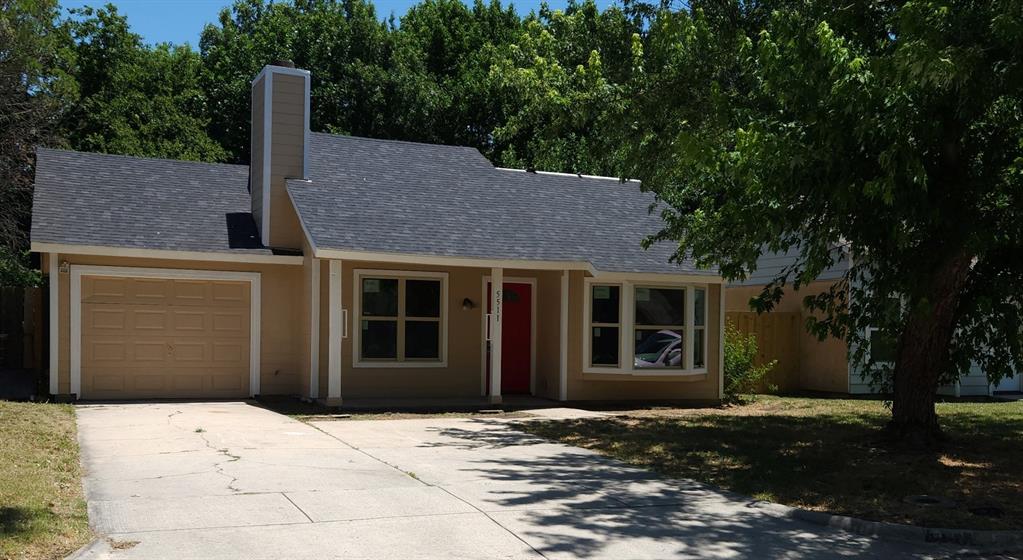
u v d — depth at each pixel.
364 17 31.05
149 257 14.70
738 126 9.99
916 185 8.35
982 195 8.91
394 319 15.95
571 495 8.11
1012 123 8.80
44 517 6.49
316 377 15.10
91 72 29.34
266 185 15.92
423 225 15.52
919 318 10.71
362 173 17.03
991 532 7.05
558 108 12.60
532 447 10.89
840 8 9.84
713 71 11.75
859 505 7.94
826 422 13.86
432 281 16.28
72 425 11.47
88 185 16.03
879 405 16.70
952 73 7.50
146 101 28.41
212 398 15.52
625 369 16.12
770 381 19.52
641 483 8.79
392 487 8.11
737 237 10.88
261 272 15.98
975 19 8.42
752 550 6.57
